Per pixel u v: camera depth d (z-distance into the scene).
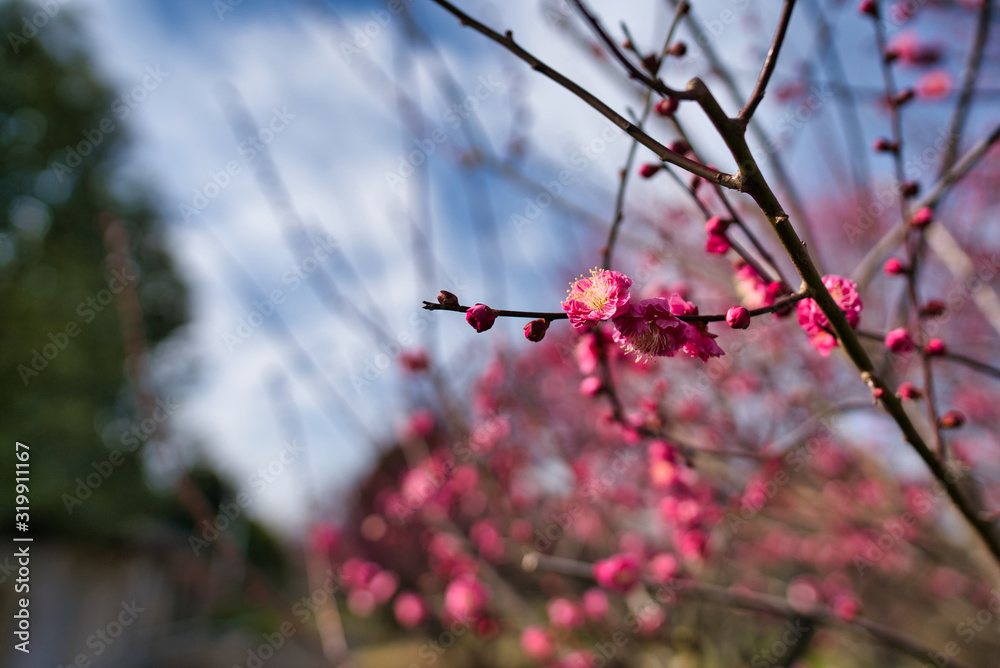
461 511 4.91
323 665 4.37
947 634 5.28
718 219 1.72
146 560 13.59
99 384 13.48
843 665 5.66
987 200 3.85
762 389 3.90
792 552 5.00
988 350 4.32
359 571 4.53
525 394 4.39
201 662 8.38
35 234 14.01
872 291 3.37
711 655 4.00
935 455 1.55
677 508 3.17
